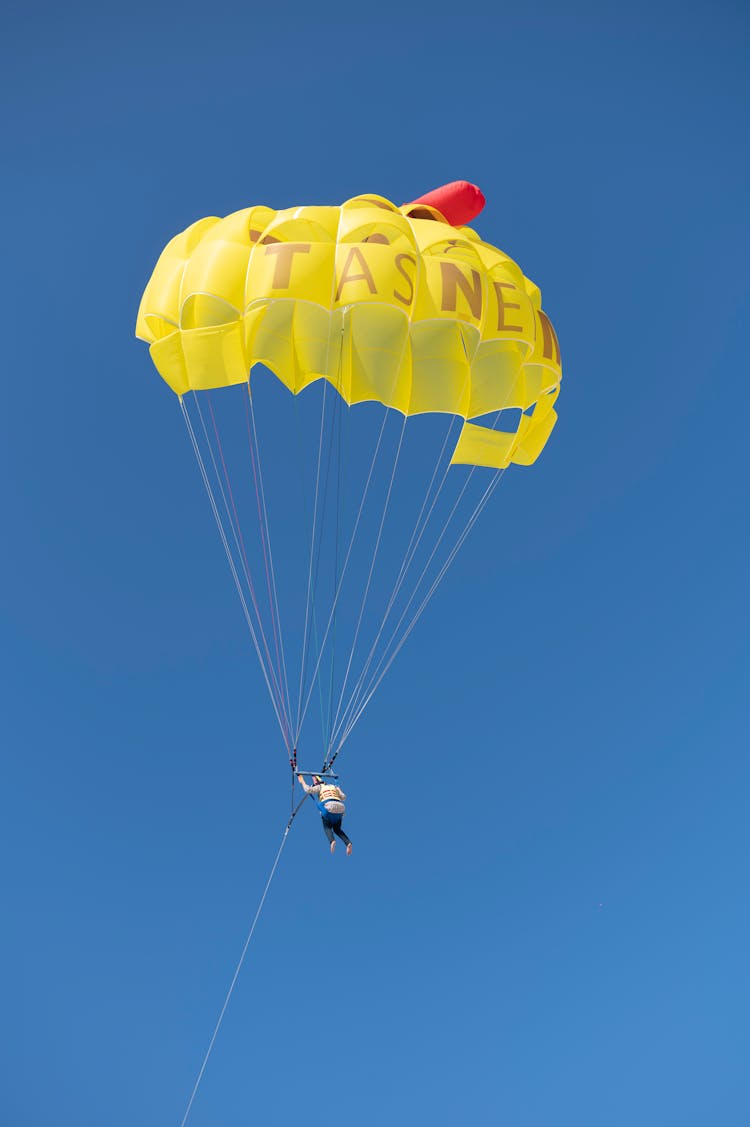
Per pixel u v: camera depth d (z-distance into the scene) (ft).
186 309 37.76
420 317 36.68
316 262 35.78
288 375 38.68
